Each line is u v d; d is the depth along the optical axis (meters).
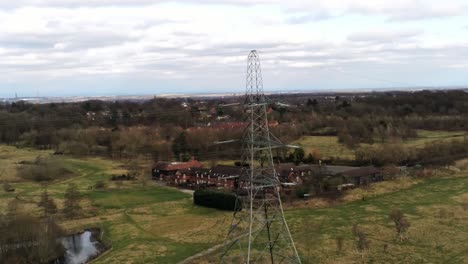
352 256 72.38
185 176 143.38
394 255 72.50
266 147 59.09
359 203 106.75
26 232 78.31
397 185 121.00
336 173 124.88
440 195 110.56
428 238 80.00
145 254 77.94
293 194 110.25
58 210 108.69
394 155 144.12
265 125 59.44
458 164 142.50
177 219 100.56
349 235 83.06
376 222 90.50
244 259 70.75
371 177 126.38
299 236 83.06
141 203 116.75
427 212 96.38
